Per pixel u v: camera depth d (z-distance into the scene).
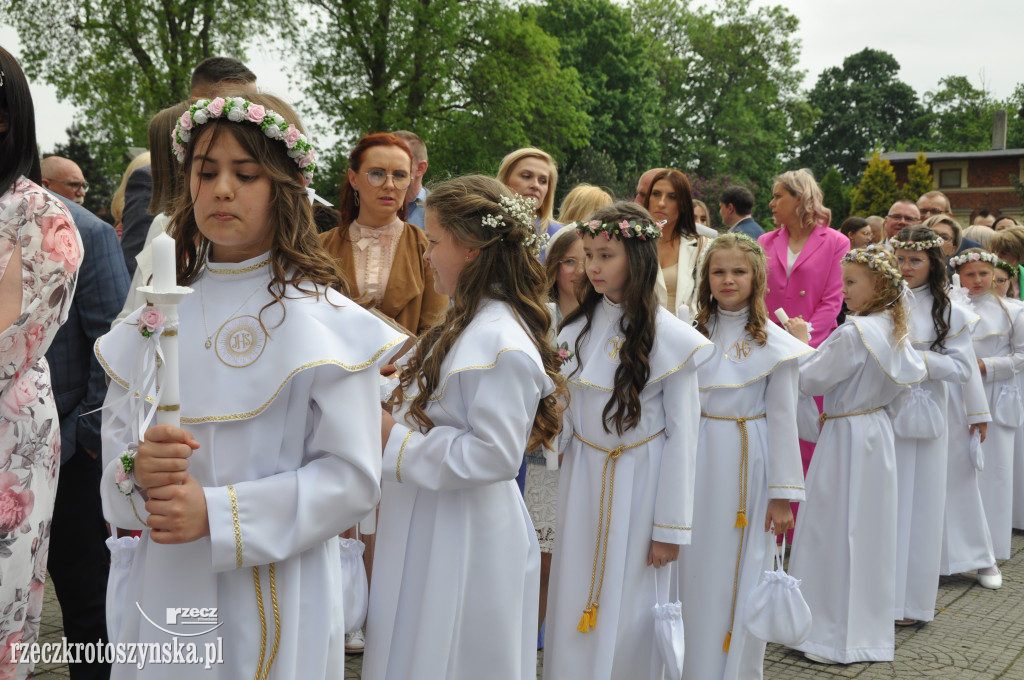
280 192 2.01
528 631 2.92
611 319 3.53
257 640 1.97
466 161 28.38
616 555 3.41
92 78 24.53
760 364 3.87
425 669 2.63
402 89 27.55
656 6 54.38
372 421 2.04
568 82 30.72
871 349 4.60
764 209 51.78
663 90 53.09
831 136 81.19
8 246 2.57
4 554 2.60
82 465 3.44
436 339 2.85
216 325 2.00
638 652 3.46
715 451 3.89
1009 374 6.61
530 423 2.70
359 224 4.27
